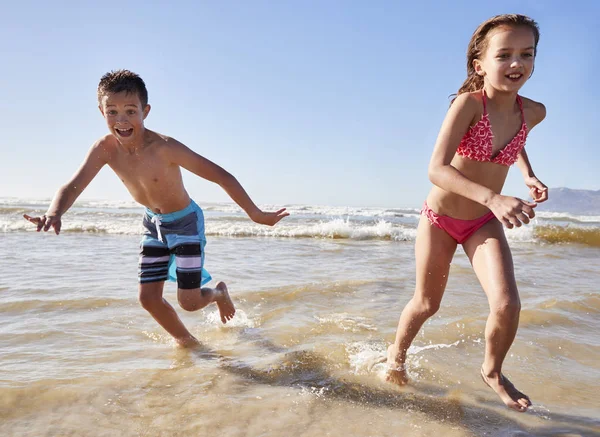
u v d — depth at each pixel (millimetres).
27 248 8211
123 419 2229
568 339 3492
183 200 3350
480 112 2455
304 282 5398
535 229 11367
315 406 2410
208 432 2131
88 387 2539
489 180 2566
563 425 2270
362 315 4125
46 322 3750
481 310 4305
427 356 3164
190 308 3365
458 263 6910
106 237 10492
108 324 3756
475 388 2693
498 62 2355
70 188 3029
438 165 2299
